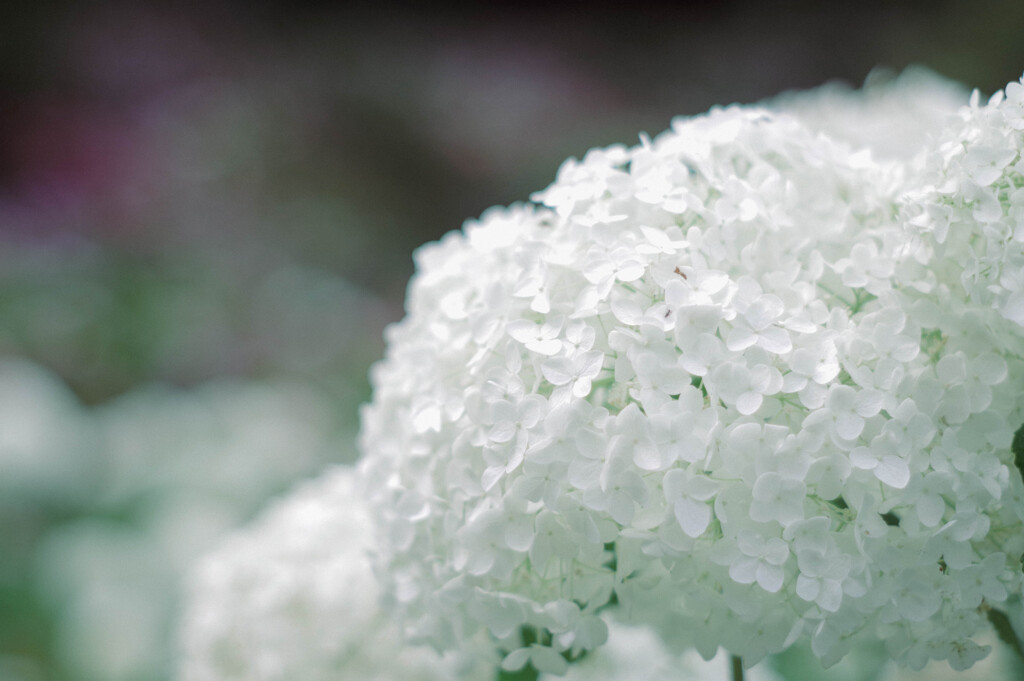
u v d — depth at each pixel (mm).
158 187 3557
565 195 867
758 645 823
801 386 813
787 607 819
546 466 816
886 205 859
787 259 844
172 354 2773
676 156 867
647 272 834
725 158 877
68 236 3141
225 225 3502
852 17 4746
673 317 816
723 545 809
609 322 831
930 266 838
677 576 814
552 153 4430
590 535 812
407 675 944
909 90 1328
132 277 3010
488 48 5391
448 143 4430
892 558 808
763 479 803
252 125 4145
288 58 4820
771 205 855
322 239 3609
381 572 892
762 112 894
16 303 2789
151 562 1511
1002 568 812
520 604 833
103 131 3750
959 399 819
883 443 807
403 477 874
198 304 2949
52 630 1483
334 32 5164
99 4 4652
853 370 816
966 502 810
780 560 804
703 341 814
